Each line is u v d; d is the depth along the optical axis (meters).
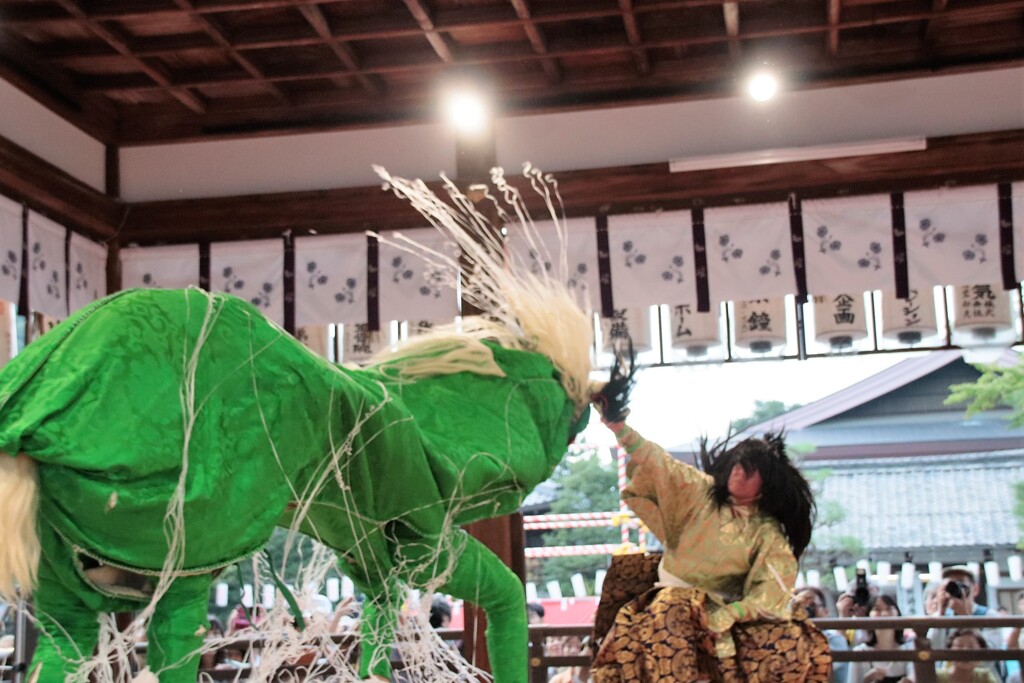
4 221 6.14
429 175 6.93
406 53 6.54
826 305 7.02
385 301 6.94
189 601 2.34
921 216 6.62
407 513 2.85
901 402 15.44
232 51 6.23
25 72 6.38
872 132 6.65
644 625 3.64
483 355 3.31
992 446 14.86
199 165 7.14
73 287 6.68
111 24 5.91
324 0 5.75
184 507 2.22
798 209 6.71
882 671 7.33
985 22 6.46
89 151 7.01
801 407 15.80
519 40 6.43
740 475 3.82
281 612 2.79
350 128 7.03
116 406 2.18
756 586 3.72
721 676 3.62
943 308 6.97
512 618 3.38
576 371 3.58
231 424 2.36
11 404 2.11
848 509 14.59
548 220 6.81
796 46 6.68
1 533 2.03
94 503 2.12
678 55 6.71
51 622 2.31
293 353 2.52
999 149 6.46
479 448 3.08
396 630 3.10
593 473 14.72
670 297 6.73
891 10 6.15
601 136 6.84
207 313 2.39
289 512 2.72
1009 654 5.33
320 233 7.04
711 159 6.65
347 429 2.61
